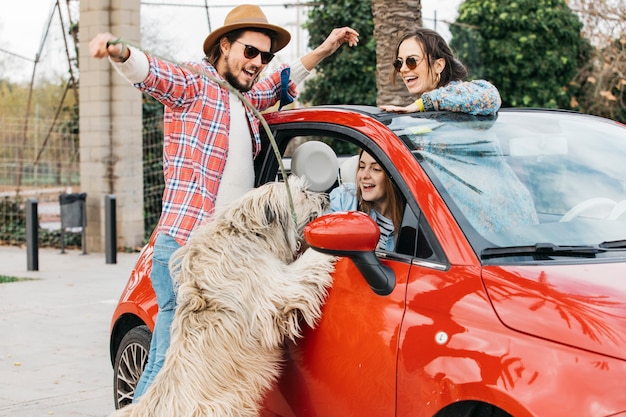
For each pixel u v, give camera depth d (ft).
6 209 50.83
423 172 10.80
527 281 9.34
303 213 11.50
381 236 12.13
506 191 10.94
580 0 61.11
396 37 23.53
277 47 14.16
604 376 8.16
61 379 20.27
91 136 45.14
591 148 12.46
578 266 9.75
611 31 61.46
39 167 50.78
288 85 14.40
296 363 11.15
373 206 12.42
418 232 10.38
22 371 20.99
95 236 45.47
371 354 10.08
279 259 11.28
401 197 11.69
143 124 48.42
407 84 13.96
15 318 27.58
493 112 12.82
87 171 45.47
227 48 13.12
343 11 51.90
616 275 9.52
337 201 12.99
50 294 32.12
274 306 10.67
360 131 11.84
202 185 12.35
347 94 53.16
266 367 10.92
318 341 10.84
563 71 62.34
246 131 12.96
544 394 8.30
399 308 10.00
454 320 9.37
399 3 23.49
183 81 12.30
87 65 44.88
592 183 11.70
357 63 52.19
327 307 10.83
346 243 10.09
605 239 10.66
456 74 13.80
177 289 12.05
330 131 12.39
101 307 29.45
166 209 12.53
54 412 17.69
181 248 11.75
